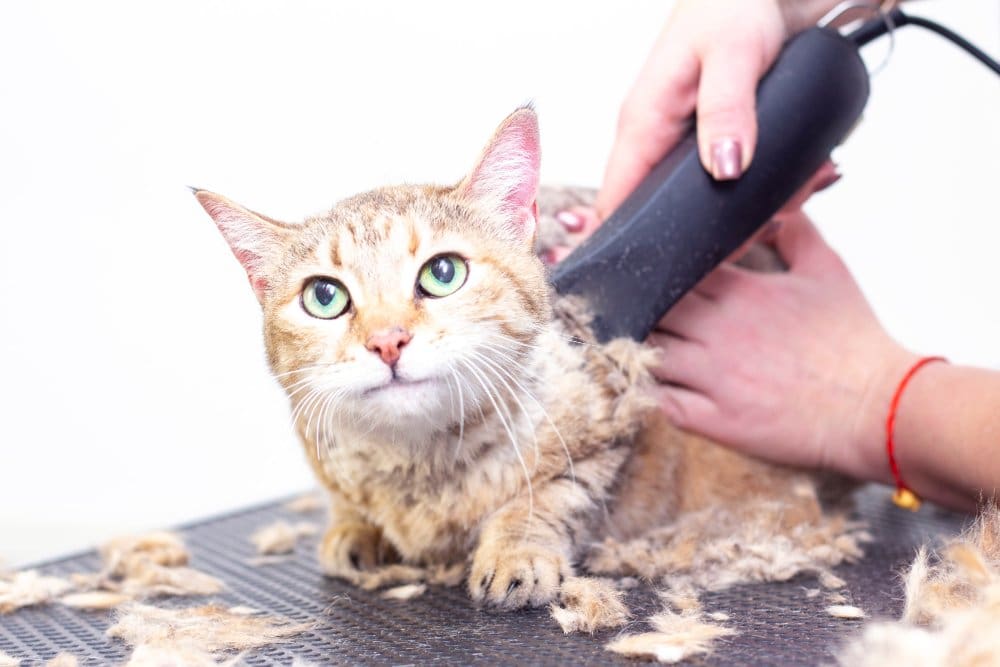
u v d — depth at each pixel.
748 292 0.56
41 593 0.48
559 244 0.57
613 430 0.50
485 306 0.47
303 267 0.48
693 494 0.56
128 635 0.42
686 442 0.56
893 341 0.55
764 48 0.52
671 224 0.50
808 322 0.55
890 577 0.45
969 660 0.33
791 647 0.37
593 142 0.85
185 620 0.43
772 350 0.55
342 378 0.46
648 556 0.47
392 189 0.51
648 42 0.84
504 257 0.48
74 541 0.87
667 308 0.51
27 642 0.42
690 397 0.55
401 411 0.45
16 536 0.86
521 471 0.48
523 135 0.49
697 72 0.52
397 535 0.50
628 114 0.54
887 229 0.94
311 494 0.70
